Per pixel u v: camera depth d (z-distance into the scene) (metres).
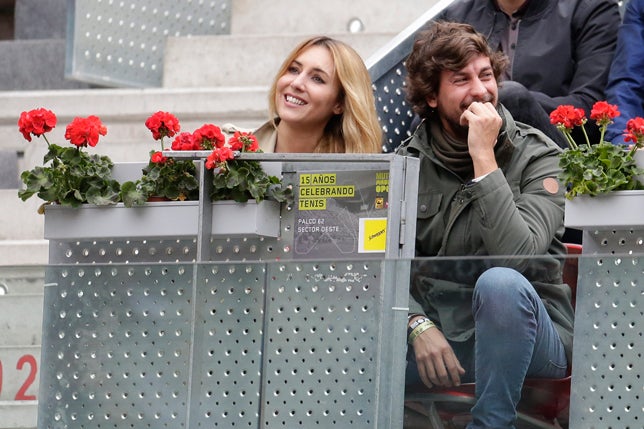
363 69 10.91
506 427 8.77
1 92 15.16
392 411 8.95
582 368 8.66
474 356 8.83
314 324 9.15
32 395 9.76
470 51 10.15
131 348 9.57
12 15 18.33
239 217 9.48
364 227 9.37
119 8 15.57
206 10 16.14
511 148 10.09
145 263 9.55
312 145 10.92
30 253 13.23
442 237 10.12
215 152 9.42
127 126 14.70
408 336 8.93
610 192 9.02
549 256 8.77
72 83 16.36
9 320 9.83
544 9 12.34
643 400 8.52
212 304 9.39
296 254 9.52
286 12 15.66
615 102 12.02
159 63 15.88
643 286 8.56
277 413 9.20
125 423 9.54
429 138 10.36
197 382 9.39
